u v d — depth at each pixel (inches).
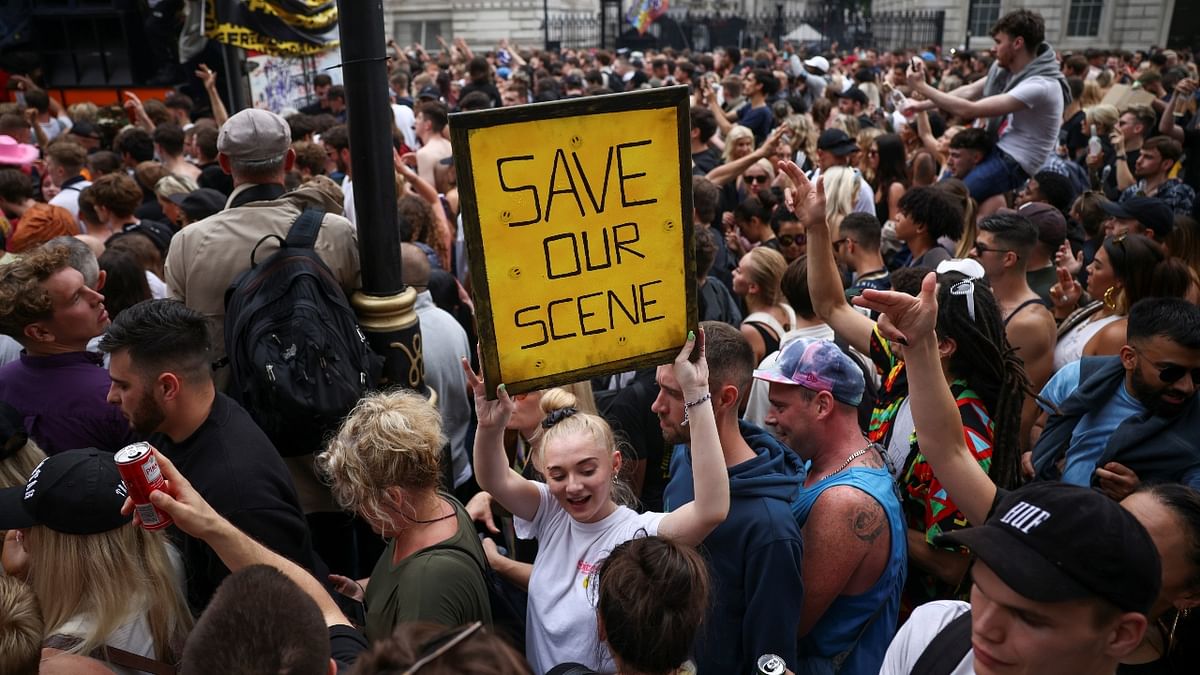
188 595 102.3
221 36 277.1
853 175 254.2
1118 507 59.9
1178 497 76.3
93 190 210.7
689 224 90.4
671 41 1438.2
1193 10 1189.1
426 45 1376.7
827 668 100.3
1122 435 111.3
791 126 328.5
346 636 84.8
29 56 447.8
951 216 202.1
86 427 121.2
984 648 61.1
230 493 98.7
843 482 99.3
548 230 85.6
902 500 117.7
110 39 454.9
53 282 118.9
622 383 160.7
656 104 86.1
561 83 645.3
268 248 133.4
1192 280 156.2
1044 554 57.9
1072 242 244.2
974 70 698.8
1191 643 76.4
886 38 1414.9
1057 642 58.1
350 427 95.3
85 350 125.9
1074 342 160.9
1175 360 105.1
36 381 121.9
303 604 63.7
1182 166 378.3
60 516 82.0
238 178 140.3
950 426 86.9
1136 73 685.9
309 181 200.4
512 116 81.4
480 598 93.4
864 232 189.0
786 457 104.8
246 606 61.9
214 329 135.1
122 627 84.0
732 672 98.0
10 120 317.7
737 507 96.4
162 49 445.4
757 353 163.6
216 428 102.9
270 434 118.5
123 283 150.9
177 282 136.3
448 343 161.3
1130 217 191.6
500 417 98.7
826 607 99.0
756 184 277.4
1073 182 301.0
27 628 71.1
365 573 145.7
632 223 88.5
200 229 134.8
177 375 99.4
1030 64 257.1
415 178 229.5
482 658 51.0
